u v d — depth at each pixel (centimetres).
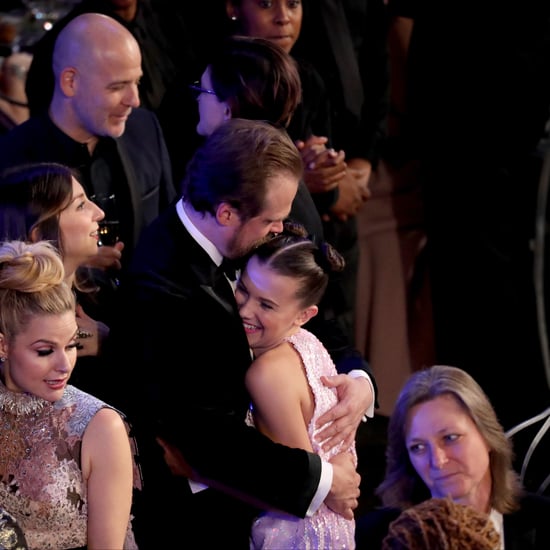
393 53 2002
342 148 1800
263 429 1101
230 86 1191
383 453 1894
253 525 1123
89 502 954
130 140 1388
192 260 1073
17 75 1914
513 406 2012
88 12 1490
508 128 1956
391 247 2030
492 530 781
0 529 873
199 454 1057
